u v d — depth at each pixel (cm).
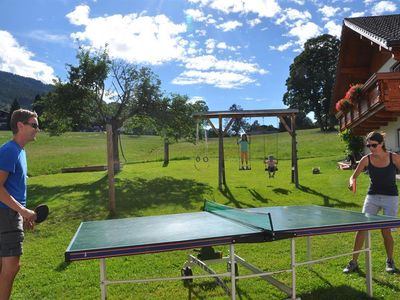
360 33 1530
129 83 2398
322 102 6191
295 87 6297
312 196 1316
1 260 396
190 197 1366
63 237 870
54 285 559
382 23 1616
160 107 2383
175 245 357
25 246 797
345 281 527
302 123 8019
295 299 426
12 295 525
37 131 421
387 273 548
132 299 499
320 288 509
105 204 1260
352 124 1691
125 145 4341
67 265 651
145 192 1508
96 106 2405
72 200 1364
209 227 441
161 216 571
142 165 2705
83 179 2031
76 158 3148
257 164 2570
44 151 3653
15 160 395
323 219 469
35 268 643
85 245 359
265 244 731
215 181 1784
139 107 2398
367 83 1364
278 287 457
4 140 4672
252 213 441
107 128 1127
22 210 385
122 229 462
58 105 2283
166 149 2745
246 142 1970
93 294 521
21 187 409
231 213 522
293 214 525
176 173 2139
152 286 541
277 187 1542
